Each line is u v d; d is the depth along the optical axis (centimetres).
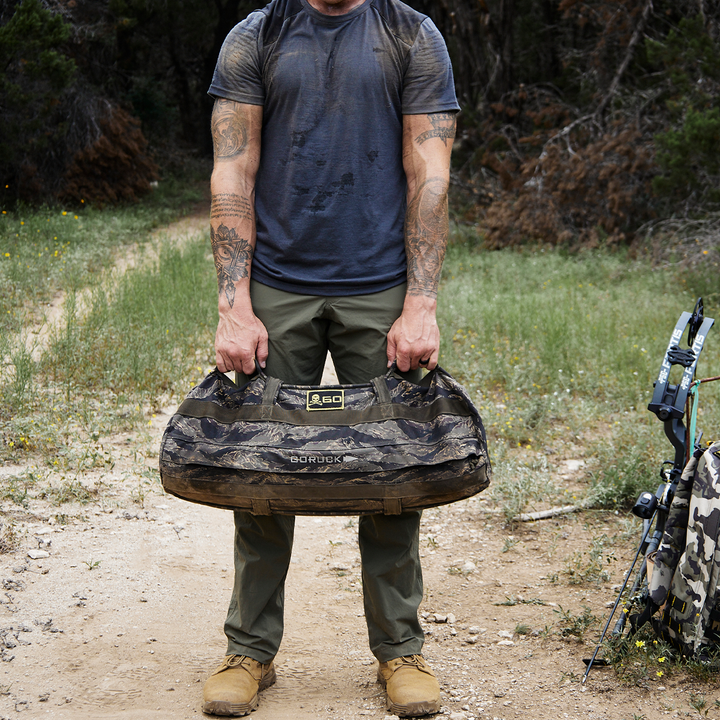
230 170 237
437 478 218
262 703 246
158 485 430
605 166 1380
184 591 325
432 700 237
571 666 268
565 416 575
